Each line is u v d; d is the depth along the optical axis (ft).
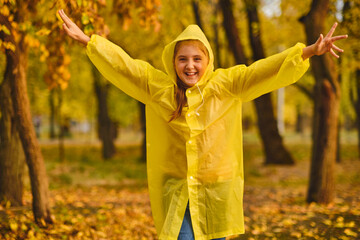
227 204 8.67
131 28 34.45
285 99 93.20
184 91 8.76
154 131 9.04
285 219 17.72
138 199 25.34
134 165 51.39
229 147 8.82
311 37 20.53
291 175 39.83
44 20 13.99
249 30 39.86
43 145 88.02
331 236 14.80
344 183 34.12
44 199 15.40
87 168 46.03
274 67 8.21
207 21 40.57
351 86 52.65
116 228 16.66
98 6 16.05
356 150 65.10
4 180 18.28
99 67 9.02
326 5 20.39
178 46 8.76
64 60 17.57
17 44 14.49
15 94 14.60
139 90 8.99
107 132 62.08
